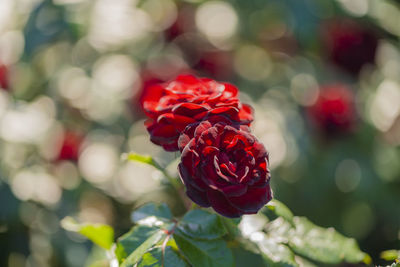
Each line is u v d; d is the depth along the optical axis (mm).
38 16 2029
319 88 2385
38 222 2240
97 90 2555
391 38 2324
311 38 2092
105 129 2561
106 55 2555
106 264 1229
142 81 2354
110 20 2291
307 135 2246
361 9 2188
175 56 2564
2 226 2156
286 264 990
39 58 2311
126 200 2674
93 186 2514
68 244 2178
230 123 914
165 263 905
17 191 2221
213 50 2555
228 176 827
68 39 2240
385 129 2369
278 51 2537
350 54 2234
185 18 2592
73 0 2090
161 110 960
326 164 2271
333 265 1762
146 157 1106
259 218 1114
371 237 2559
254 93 2434
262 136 2283
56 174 2416
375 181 2297
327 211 2322
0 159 2303
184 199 1212
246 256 1875
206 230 935
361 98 2375
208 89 1008
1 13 2227
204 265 903
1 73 2285
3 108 2396
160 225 970
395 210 2326
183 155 832
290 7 2104
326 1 2121
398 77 2400
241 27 2475
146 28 2615
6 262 2139
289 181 2258
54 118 2518
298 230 1079
